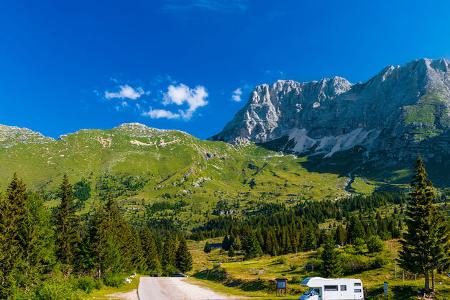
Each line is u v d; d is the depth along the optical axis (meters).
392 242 117.31
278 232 183.50
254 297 68.69
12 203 62.09
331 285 53.66
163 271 164.38
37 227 68.75
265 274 100.50
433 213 58.28
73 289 58.81
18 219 60.78
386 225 169.00
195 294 74.62
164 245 177.25
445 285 61.56
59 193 86.12
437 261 56.28
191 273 167.12
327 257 81.56
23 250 62.44
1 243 54.25
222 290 83.50
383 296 57.34
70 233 85.12
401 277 74.06
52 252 74.31
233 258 191.88
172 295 72.00
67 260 82.88
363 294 56.44
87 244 88.94
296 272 97.12
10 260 54.94
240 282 89.56
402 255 59.88
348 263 86.88
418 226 57.91
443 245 57.50
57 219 84.06
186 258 171.88
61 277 72.00
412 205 59.50
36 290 52.94
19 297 51.62
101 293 67.56
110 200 111.81
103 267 88.69
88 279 69.06
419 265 57.38
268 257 170.62
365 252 102.25
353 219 157.62
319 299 52.97
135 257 127.75
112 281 80.62
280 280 73.62
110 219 102.06
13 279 53.84
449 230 58.66
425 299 54.47
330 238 84.81
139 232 162.50
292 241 169.62
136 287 84.19
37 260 65.00
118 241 102.62
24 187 64.69
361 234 146.12
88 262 87.81
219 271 114.69
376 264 84.81
